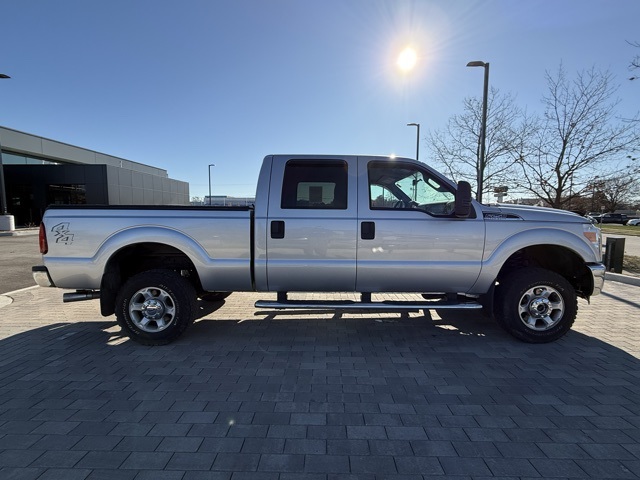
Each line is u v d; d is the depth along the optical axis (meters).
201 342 4.51
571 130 10.95
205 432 2.72
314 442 2.61
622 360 3.97
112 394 3.27
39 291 7.39
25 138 32.78
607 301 6.44
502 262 4.35
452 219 4.32
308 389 3.35
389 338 4.66
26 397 3.21
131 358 4.04
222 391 3.32
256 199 4.34
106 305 4.38
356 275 4.35
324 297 6.53
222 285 4.44
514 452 2.50
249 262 4.34
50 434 2.69
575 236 4.37
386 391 3.32
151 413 2.97
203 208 4.36
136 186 35.66
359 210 4.32
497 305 4.52
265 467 2.36
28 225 30.45
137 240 4.26
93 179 31.27
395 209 4.35
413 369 3.76
